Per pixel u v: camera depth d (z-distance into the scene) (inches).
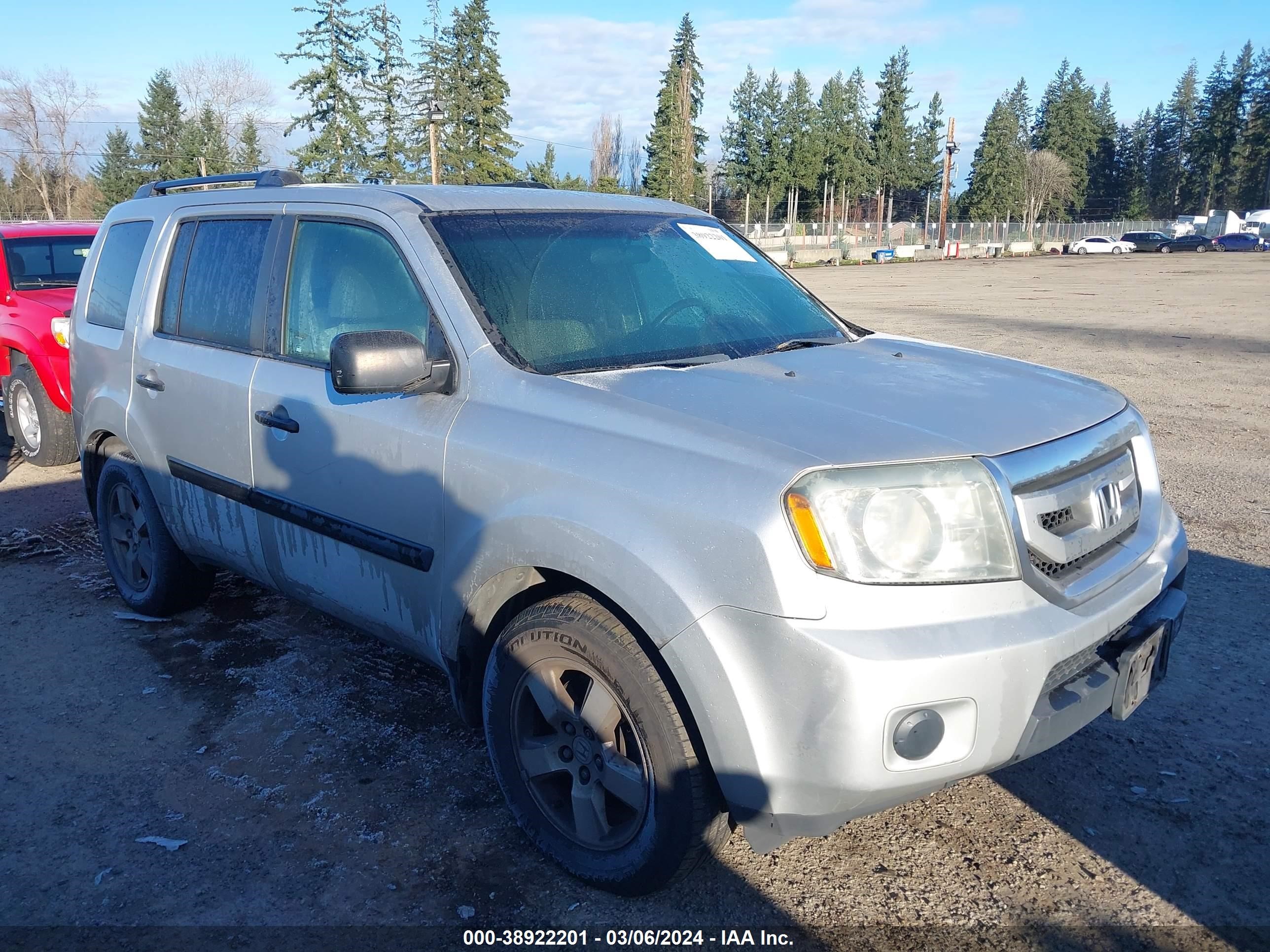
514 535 107.4
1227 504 255.3
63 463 306.0
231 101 2519.7
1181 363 502.6
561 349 121.3
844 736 87.8
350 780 134.1
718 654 92.4
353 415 127.8
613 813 111.7
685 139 3014.3
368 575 130.8
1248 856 116.0
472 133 2253.9
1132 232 3088.1
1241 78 4033.0
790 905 108.9
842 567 89.8
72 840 121.7
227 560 161.2
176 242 170.6
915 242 2824.8
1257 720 146.6
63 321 289.1
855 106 3693.4
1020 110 4547.2
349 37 2004.2
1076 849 117.6
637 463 100.0
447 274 123.1
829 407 104.7
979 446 97.7
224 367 150.6
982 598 92.5
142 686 162.1
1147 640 105.3
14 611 194.2
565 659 107.8
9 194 2807.6
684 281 144.3
